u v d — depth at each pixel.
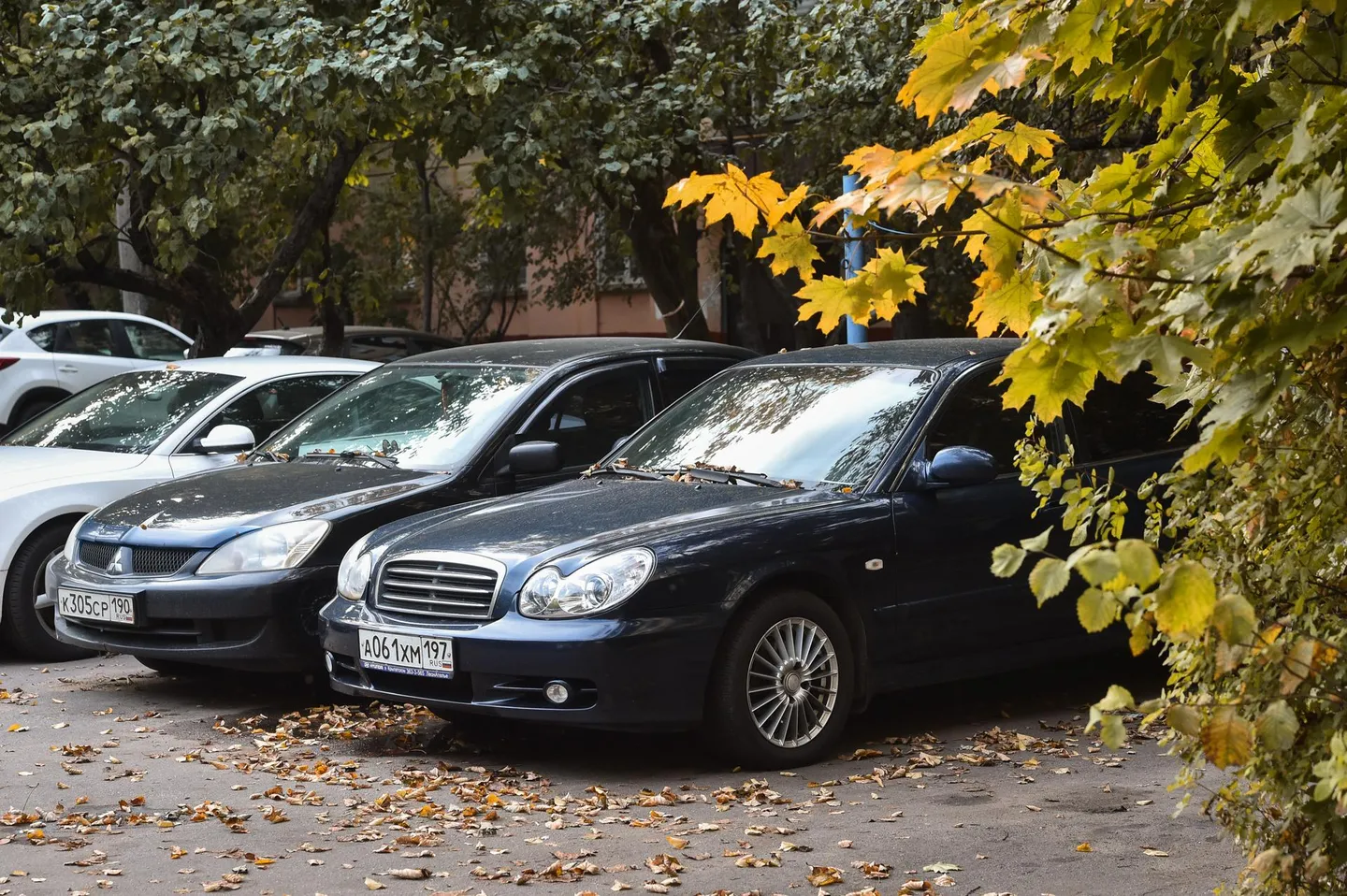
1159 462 10.12
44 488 12.28
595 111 19.08
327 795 8.20
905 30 17.48
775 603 8.53
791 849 6.98
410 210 36.69
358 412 12.01
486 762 8.95
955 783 8.22
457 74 16.89
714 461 9.74
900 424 9.41
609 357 11.75
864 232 3.69
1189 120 3.85
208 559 10.33
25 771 8.77
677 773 8.58
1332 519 3.71
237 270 35.91
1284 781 3.63
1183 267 3.05
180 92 17.19
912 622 9.09
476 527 9.09
